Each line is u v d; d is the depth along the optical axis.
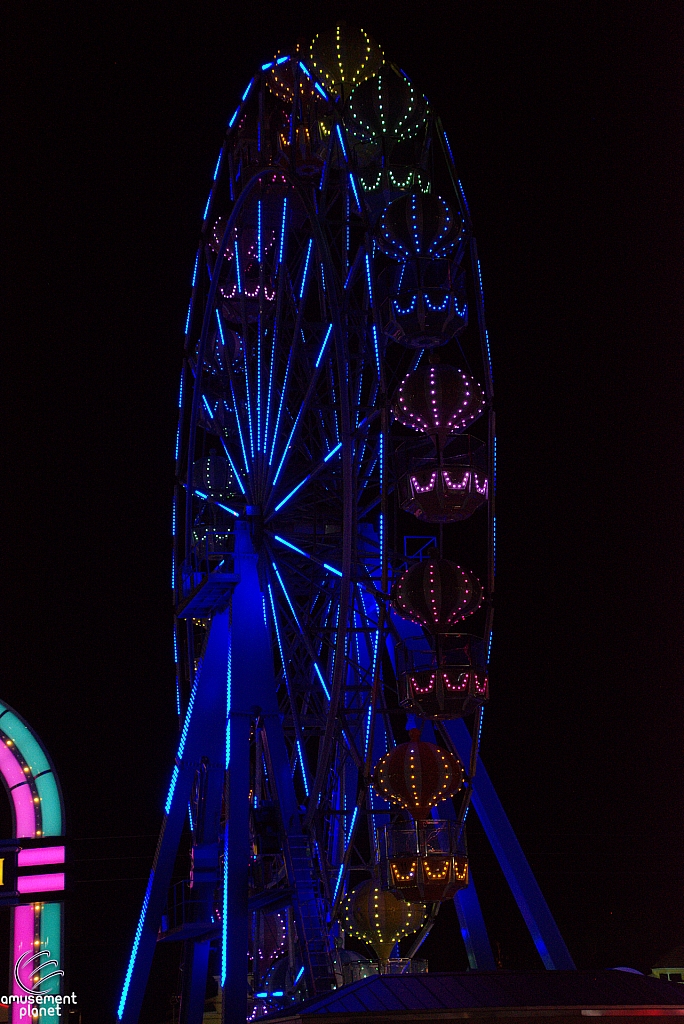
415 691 24.83
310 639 29.03
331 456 27.09
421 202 26.08
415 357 27.20
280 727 26.78
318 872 27.23
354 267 28.88
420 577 24.80
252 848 27.75
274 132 32.47
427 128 28.97
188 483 30.16
